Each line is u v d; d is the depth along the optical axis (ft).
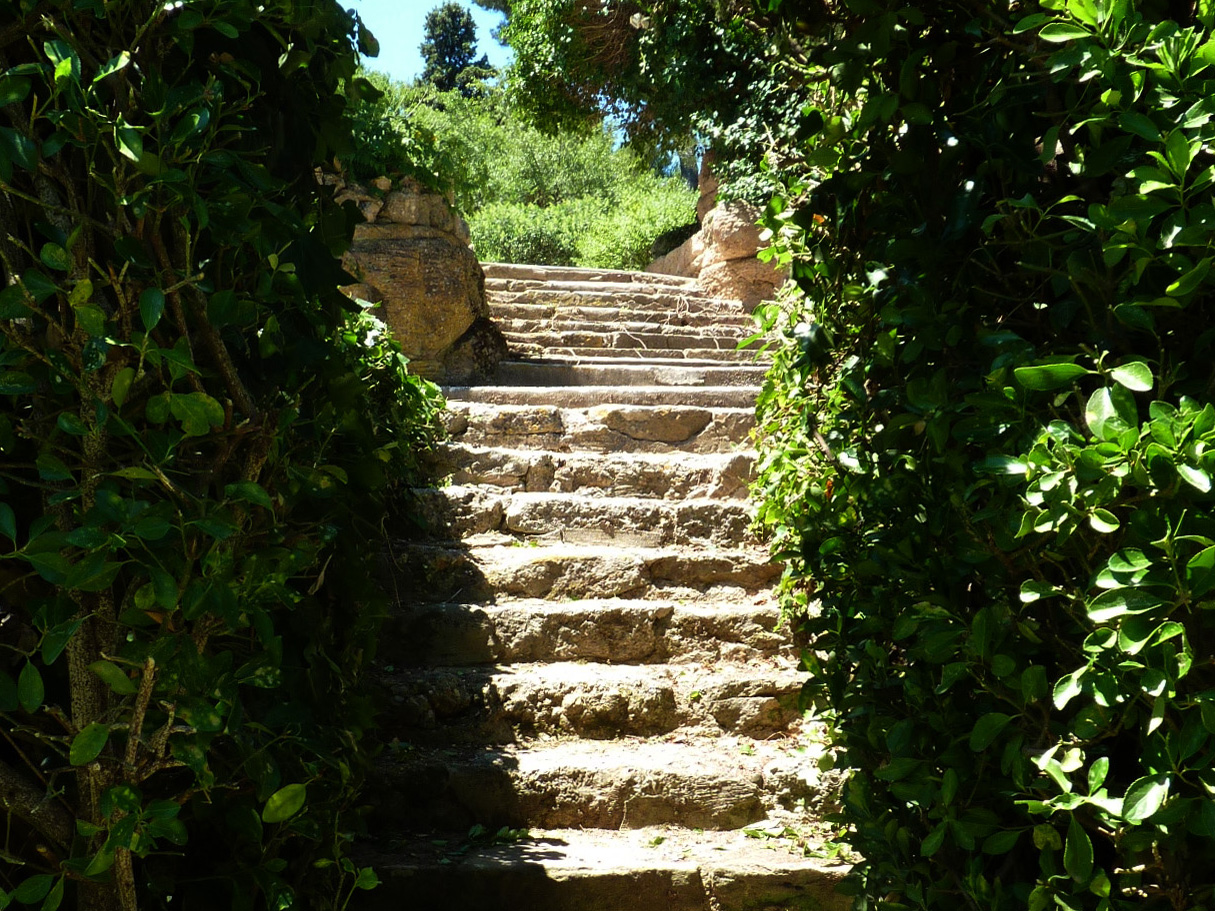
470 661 11.47
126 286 4.22
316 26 5.43
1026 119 5.58
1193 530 4.14
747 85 26.61
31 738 4.42
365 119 22.41
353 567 6.81
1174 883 4.49
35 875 4.18
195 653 4.18
